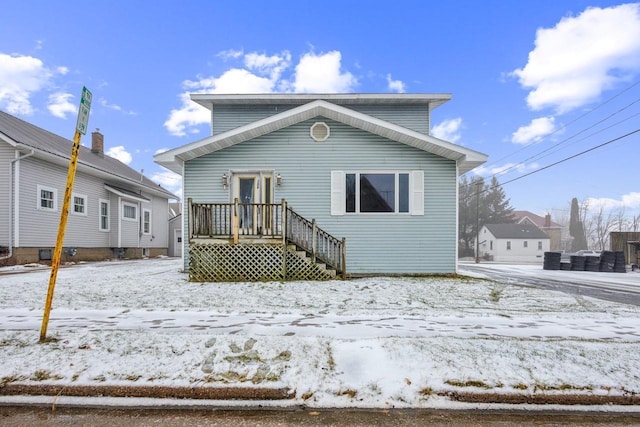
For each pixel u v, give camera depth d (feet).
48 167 48.65
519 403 10.79
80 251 55.31
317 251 34.60
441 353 12.94
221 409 10.47
